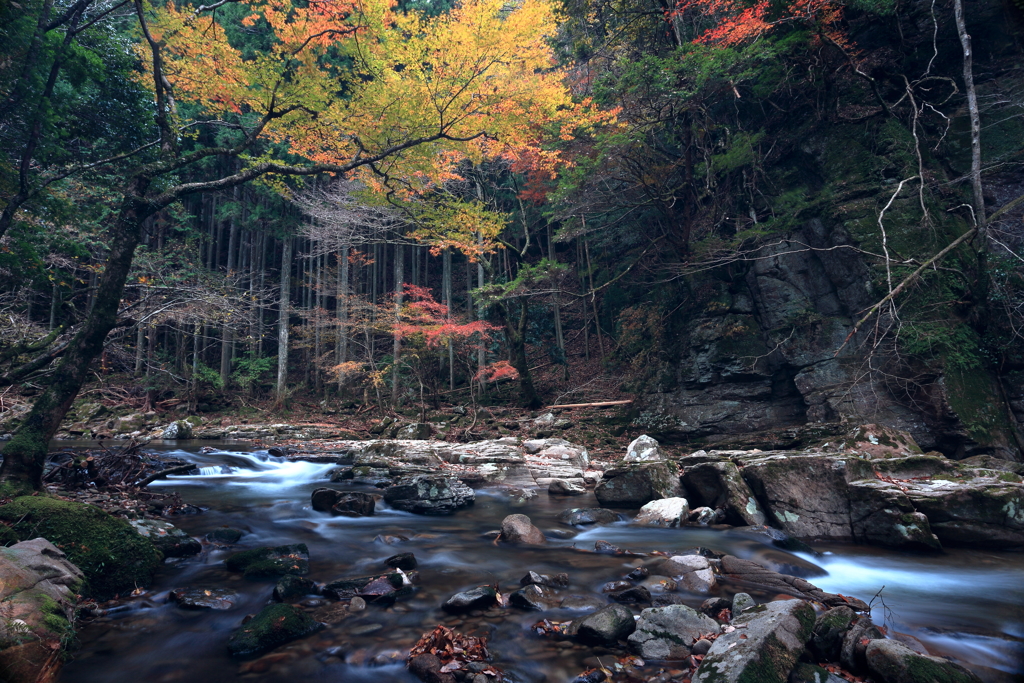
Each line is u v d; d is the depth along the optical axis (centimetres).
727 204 1529
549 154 1245
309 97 791
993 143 1241
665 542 617
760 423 1325
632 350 1855
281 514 753
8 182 685
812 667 303
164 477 1032
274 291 2808
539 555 563
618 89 1326
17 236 749
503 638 364
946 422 1030
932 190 1235
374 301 2422
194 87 787
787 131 1516
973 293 1110
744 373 1359
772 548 588
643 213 1823
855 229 1245
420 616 402
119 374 2298
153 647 348
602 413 1658
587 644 354
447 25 869
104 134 861
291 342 2852
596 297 2262
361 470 1073
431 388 2002
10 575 333
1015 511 593
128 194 623
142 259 1393
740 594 412
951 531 607
